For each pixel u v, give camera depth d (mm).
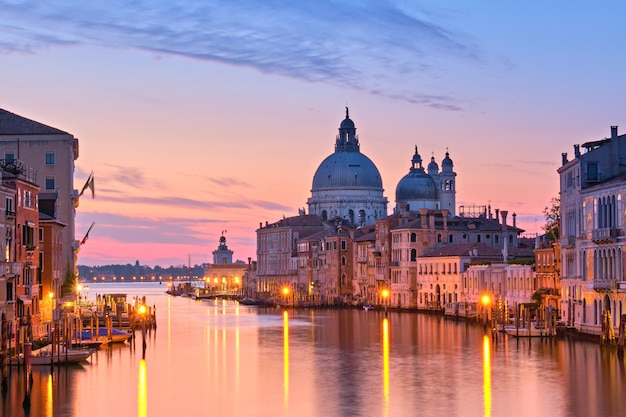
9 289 88812
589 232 108562
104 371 86438
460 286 177375
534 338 111500
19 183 93938
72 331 104062
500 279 153750
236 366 91812
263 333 132500
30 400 71375
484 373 84062
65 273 131875
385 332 130375
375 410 68625
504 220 191750
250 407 70312
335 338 121750
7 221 89625
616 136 112438
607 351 95562
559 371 83938
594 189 107438
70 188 133125
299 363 93688
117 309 137125
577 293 113562
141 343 115375
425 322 152500
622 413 66688
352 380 81688
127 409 69562
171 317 180875
